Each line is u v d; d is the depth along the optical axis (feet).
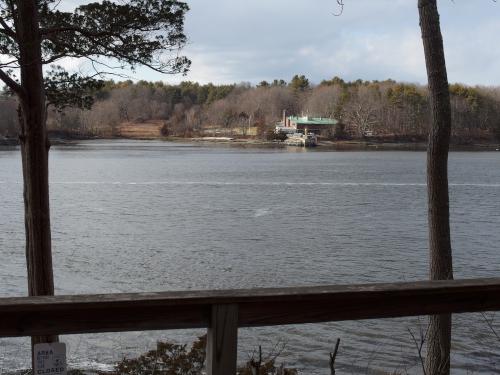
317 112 567.18
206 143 542.16
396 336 42.63
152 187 172.24
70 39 26.89
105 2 25.77
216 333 8.53
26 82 23.84
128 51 26.61
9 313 8.04
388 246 82.69
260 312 8.77
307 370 36.68
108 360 37.60
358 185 178.60
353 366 37.17
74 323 8.30
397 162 300.40
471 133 495.82
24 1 23.36
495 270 69.26
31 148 24.26
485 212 118.73
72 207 127.65
